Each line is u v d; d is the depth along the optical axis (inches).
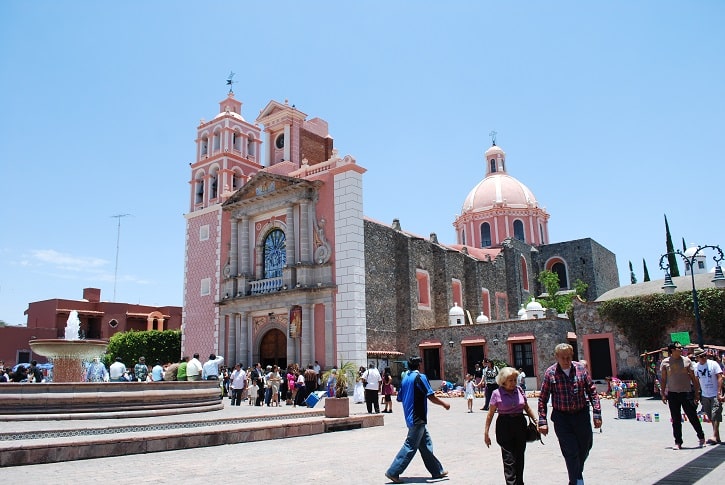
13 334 2140.7
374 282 1600.6
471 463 438.9
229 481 370.3
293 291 1416.1
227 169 1813.5
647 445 507.5
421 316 1749.5
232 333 1565.0
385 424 760.3
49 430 501.4
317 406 1055.6
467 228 2827.3
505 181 2881.4
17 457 424.2
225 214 1704.0
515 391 325.4
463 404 1140.5
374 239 1631.4
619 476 370.3
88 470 408.5
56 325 2253.9
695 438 541.6
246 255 1596.9
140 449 489.1
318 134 1835.6
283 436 606.5
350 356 1316.4
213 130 1892.2
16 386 639.8
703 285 1264.8
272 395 1058.7
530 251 2610.7
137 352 1964.8
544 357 1390.3
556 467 411.8
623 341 1213.7
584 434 310.2
